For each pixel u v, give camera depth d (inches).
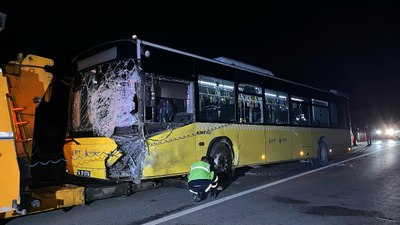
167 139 305.6
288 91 504.4
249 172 494.0
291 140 497.0
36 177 411.2
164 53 315.0
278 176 454.6
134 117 288.4
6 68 233.3
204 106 352.2
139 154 290.2
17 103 233.8
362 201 301.1
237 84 403.9
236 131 392.2
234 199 313.7
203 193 311.4
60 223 240.4
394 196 319.6
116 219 250.2
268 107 456.1
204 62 360.2
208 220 247.0
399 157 695.7
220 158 364.8
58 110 494.9
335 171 497.0
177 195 335.0
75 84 336.8
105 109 303.3
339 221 242.1
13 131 209.5
